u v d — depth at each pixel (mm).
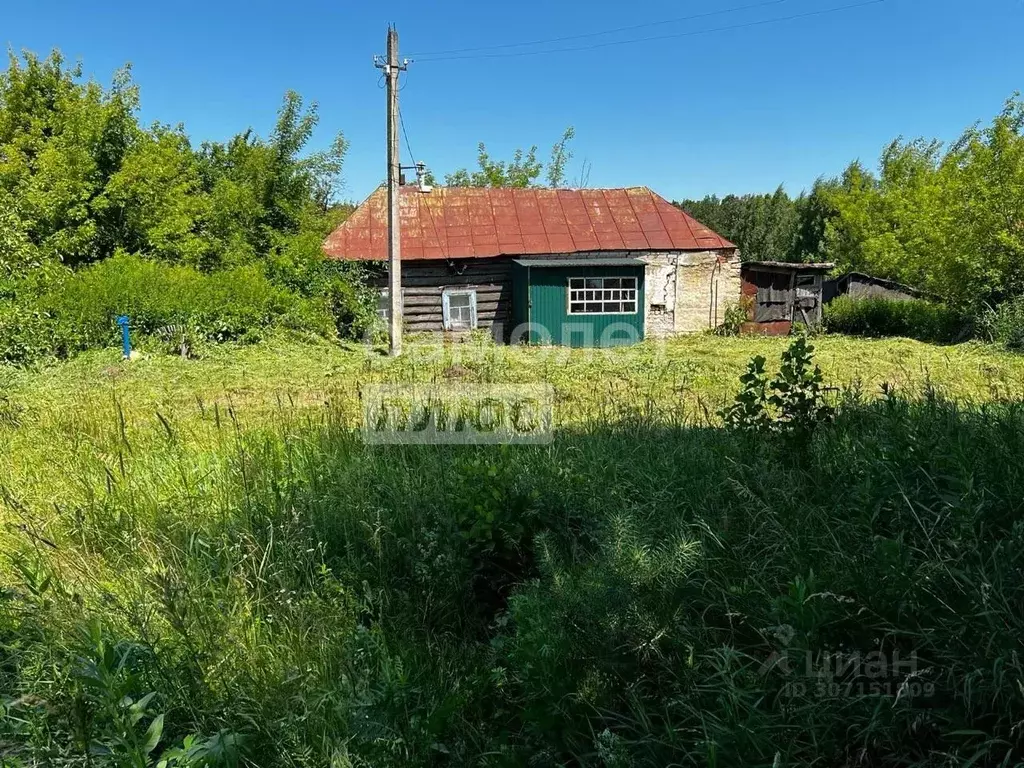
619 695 2320
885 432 3875
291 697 2441
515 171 39500
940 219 17359
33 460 5441
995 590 2070
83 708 2010
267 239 20422
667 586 2578
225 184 19812
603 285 17750
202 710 2371
